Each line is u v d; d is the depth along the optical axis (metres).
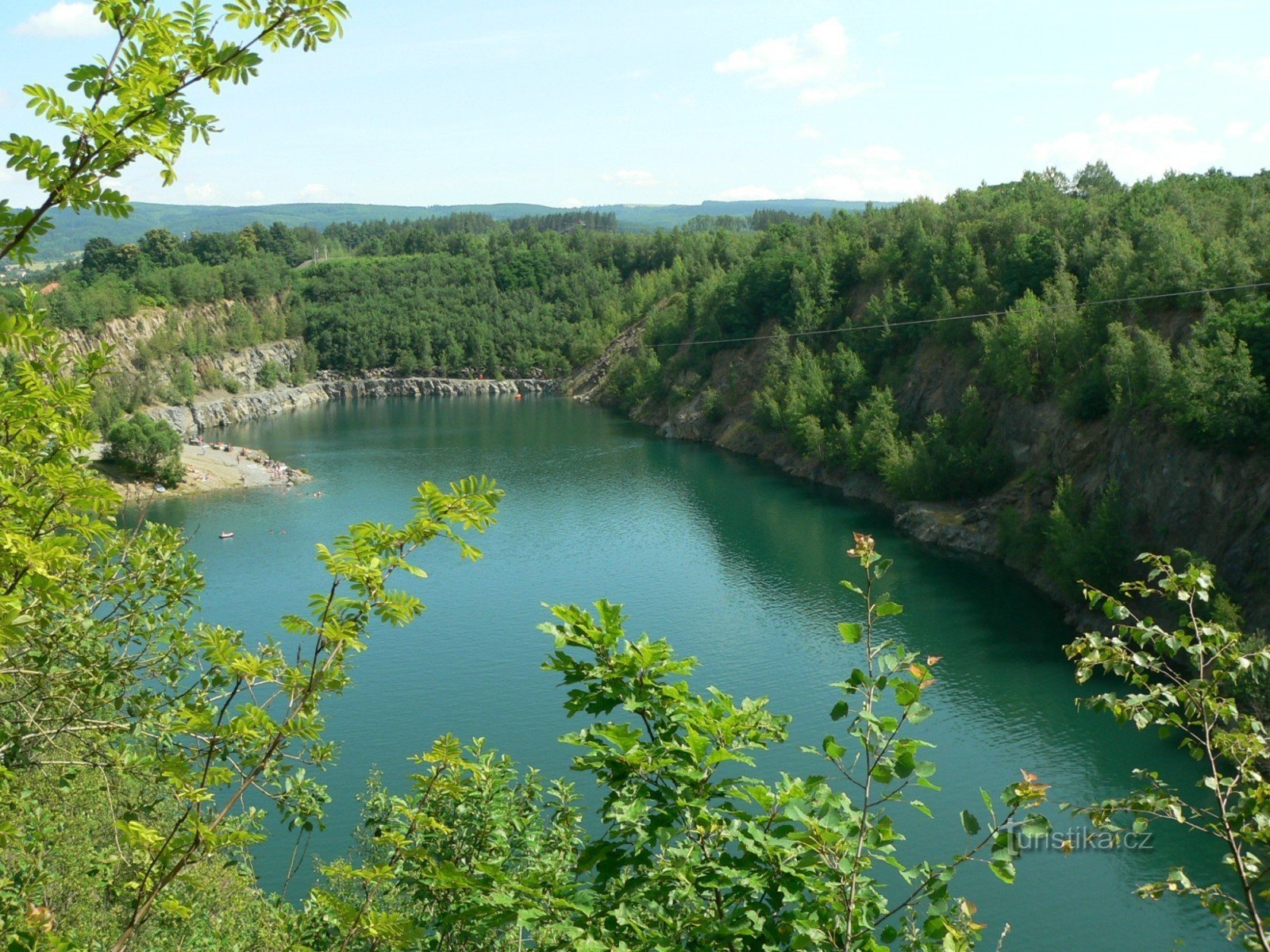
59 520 6.69
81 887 13.35
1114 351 71.62
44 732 8.80
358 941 9.80
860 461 98.44
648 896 7.36
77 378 7.75
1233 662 7.91
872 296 123.44
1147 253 79.06
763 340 140.75
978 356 95.62
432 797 11.26
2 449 6.44
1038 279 95.69
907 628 60.59
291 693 7.06
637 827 7.44
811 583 70.94
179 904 6.92
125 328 187.88
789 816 6.69
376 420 176.12
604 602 8.02
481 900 7.53
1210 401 59.75
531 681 54.50
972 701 50.00
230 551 82.69
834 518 90.00
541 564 78.44
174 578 11.11
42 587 6.11
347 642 6.98
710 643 59.72
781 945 7.08
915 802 6.78
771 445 121.31
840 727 47.28
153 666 10.50
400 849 8.84
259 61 6.17
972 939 7.01
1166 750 44.00
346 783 42.97
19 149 5.75
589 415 171.00
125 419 111.00
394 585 72.19
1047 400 82.62
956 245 107.38
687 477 111.69
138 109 5.96
